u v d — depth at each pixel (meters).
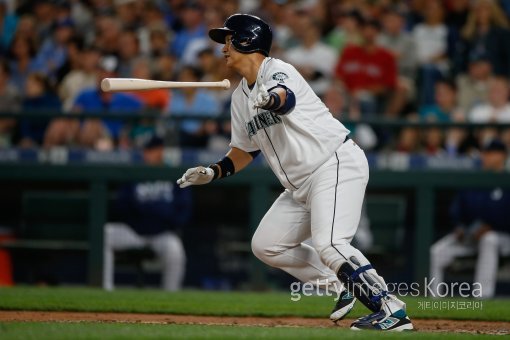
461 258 38.31
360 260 19.58
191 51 47.91
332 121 20.27
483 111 43.56
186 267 39.94
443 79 46.00
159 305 26.67
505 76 48.19
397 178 38.34
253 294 33.06
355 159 20.11
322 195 19.78
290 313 25.30
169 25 52.12
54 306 25.66
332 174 19.83
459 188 37.94
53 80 49.81
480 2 48.84
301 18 48.22
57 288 34.72
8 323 20.73
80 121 42.22
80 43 49.72
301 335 18.11
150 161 38.81
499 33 48.28
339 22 49.28
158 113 39.31
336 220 19.66
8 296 28.36
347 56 45.09
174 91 44.22
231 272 39.81
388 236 38.91
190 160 38.94
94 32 54.12
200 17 49.97
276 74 19.55
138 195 38.41
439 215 39.91
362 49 45.03
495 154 38.25
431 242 38.06
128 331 18.70
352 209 19.86
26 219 39.31
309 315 25.02
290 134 19.83
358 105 44.28
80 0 55.66
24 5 55.25
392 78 45.19
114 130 42.59
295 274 21.77
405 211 39.50
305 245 21.64
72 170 38.62
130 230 38.66
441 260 38.28
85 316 23.81
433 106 45.12
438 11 48.75
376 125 39.22
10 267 39.19
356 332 18.88
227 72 44.44
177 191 38.53
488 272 38.06
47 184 40.19
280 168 20.44
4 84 49.47
